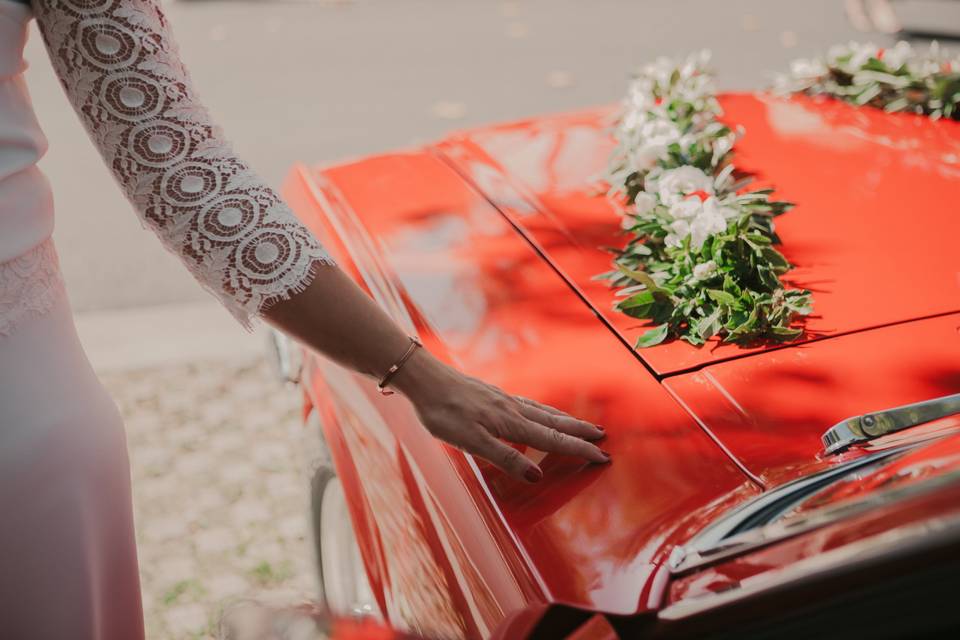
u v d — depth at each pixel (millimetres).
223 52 7215
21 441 1153
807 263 1538
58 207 4684
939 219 1646
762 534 929
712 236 1512
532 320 1484
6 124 1093
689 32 7539
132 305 3877
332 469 2016
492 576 1121
